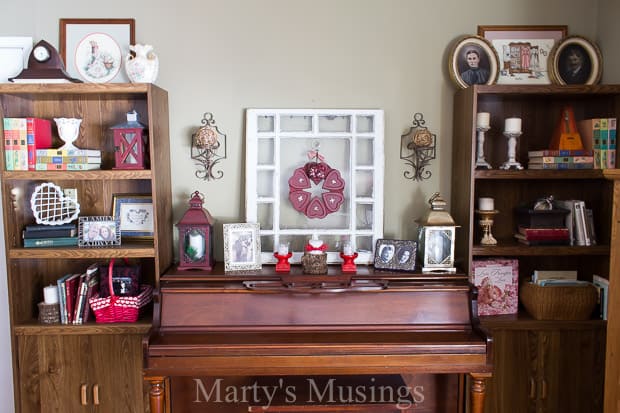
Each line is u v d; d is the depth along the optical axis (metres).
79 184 2.37
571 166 2.23
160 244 2.16
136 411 2.24
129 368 2.22
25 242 2.19
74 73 2.33
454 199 2.40
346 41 2.37
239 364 1.90
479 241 2.46
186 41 2.34
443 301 2.09
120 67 2.33
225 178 2.41
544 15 2.39
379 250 2.25
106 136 2.36
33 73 2.09
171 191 2.38
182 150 2.38
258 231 2.25
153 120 2.09
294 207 2.33
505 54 2.39
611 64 2.29
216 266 2.31
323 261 2.17
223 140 2.39
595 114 2.39
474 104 2.14
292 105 2.38
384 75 2.39
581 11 2.39
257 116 2.34
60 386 2.22
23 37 2.29
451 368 1.93
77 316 2.20
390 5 2.36
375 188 2.35
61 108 2.34
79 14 2.31
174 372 1.90
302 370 1.91
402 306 2.08
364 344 1.91
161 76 2.35
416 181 2.44
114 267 2.26
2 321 2.30
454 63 2.33
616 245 1.62
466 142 2.22
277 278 2.12
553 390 2.29
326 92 2.38
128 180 2.39
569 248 2.24
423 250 2.23
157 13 2.32
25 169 2.12
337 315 2.06
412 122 2.41
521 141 2.44
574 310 2.26
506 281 2.35
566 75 2.37
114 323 2.19
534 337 2.27
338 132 2.37
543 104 2.43
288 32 2.35
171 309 2.06
